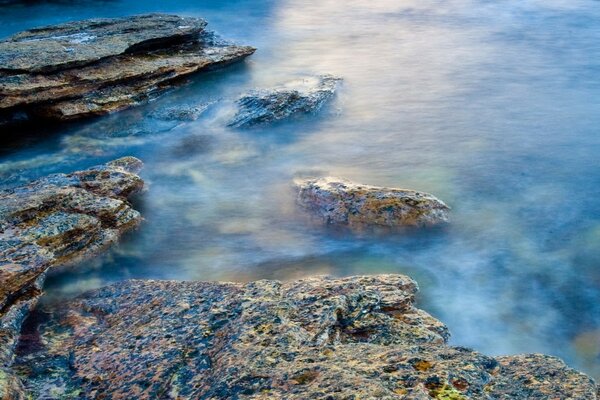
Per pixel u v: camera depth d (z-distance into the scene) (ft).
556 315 30.35
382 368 18.92
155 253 34.78
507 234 36.55
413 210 35.86
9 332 24.76
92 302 27.61
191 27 62.64
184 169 44.83
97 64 53.01
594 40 73.92
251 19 83.35
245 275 32.71
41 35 57.62
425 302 31.19
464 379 18.40
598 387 20.10
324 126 51.72
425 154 46.93
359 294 24.76
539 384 19.69
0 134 49.03
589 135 49.83
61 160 46.01
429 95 58.59
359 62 67.77
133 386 20.81
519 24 81.25
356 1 93.71
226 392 18.67
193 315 24.49
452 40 75.46
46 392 21.34
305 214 37.83
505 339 28.89
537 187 41.93
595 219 38.24
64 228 30.91
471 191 41.39
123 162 42.80
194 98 56.29
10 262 27.12
